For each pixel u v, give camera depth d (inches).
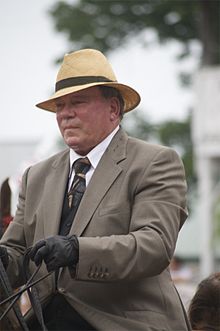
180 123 2150.6
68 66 337.7
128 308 325.4
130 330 320.8
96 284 324.8
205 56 2034.9
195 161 1937.7
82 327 328.8
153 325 323.9
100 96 337.4
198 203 2149.4
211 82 1804.9
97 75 336.5
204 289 367.2
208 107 1802.4
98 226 326.0
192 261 2356.1
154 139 2207.2
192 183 2110.0
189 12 2062.0
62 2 2112.5
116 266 307.7
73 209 336.5
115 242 309.3
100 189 331.9
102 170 335.3
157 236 315.9
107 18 2103.8
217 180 1809.8
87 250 304.0
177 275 1616.6
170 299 332.8
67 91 331.3
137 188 330.3
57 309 331.6
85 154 342.6
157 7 2075.5
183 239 2378.2
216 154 1797.5
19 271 343.3
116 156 337.4
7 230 357.4
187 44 2148.1
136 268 310.7
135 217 324.5
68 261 301.9
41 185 353.7
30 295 317.4
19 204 361.4
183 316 335.3
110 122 342.0
